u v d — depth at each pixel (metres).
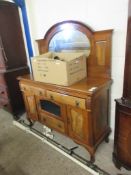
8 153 1.93
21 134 2.27
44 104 2.02
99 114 1.64
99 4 1.58
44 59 1.64
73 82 1.62
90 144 1.61
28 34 2.45
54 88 1.67
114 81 1.75
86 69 1.80
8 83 2.42
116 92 1.78
